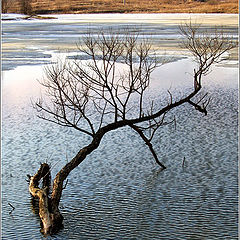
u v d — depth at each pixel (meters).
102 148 11.23
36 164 10.45
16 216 8.20
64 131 12.52
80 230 7.70
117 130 12.42
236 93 16.55
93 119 13.52
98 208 8.41
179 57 23.89
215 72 20.12
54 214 7.74
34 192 8.38
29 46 29.47
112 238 7.49
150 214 8.16
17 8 67.06
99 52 24.23
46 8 80.75
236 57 23.17
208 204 8.48
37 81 18.50
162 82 18.25
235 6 76.19
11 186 9.33
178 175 9.77
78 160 8.42
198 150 11.08
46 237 7.54
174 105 10.03
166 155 10.81
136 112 14.39
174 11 76.50
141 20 54.12
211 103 15.25
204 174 9.77
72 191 9.06
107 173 9.87
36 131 12.54
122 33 34.41
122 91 16.61
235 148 11.20
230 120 13.38
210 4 80.56
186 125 12.88
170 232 7.62
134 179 9.59
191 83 18.17
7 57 24.61
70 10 80.25
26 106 14.92
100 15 70.44
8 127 12.89
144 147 11.30
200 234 7.54
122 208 8.41
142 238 7.44
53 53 25.64
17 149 11.27
